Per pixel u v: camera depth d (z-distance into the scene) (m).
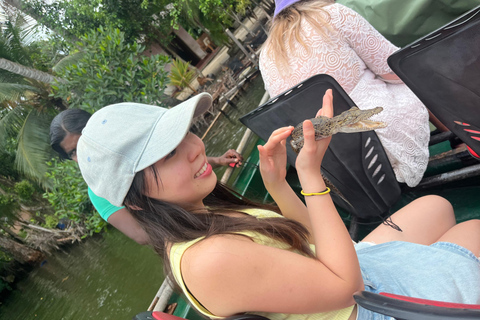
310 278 0.91
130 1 15.26
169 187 1.02
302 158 1.03
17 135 10.88
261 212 1.27
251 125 1.76
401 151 1.73
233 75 13.39
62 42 14.16
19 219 13.34
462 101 1.29
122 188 1.01
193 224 1.00
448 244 1.21
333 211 1.02
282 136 1.16
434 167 2.07
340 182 1.76
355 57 1.71
